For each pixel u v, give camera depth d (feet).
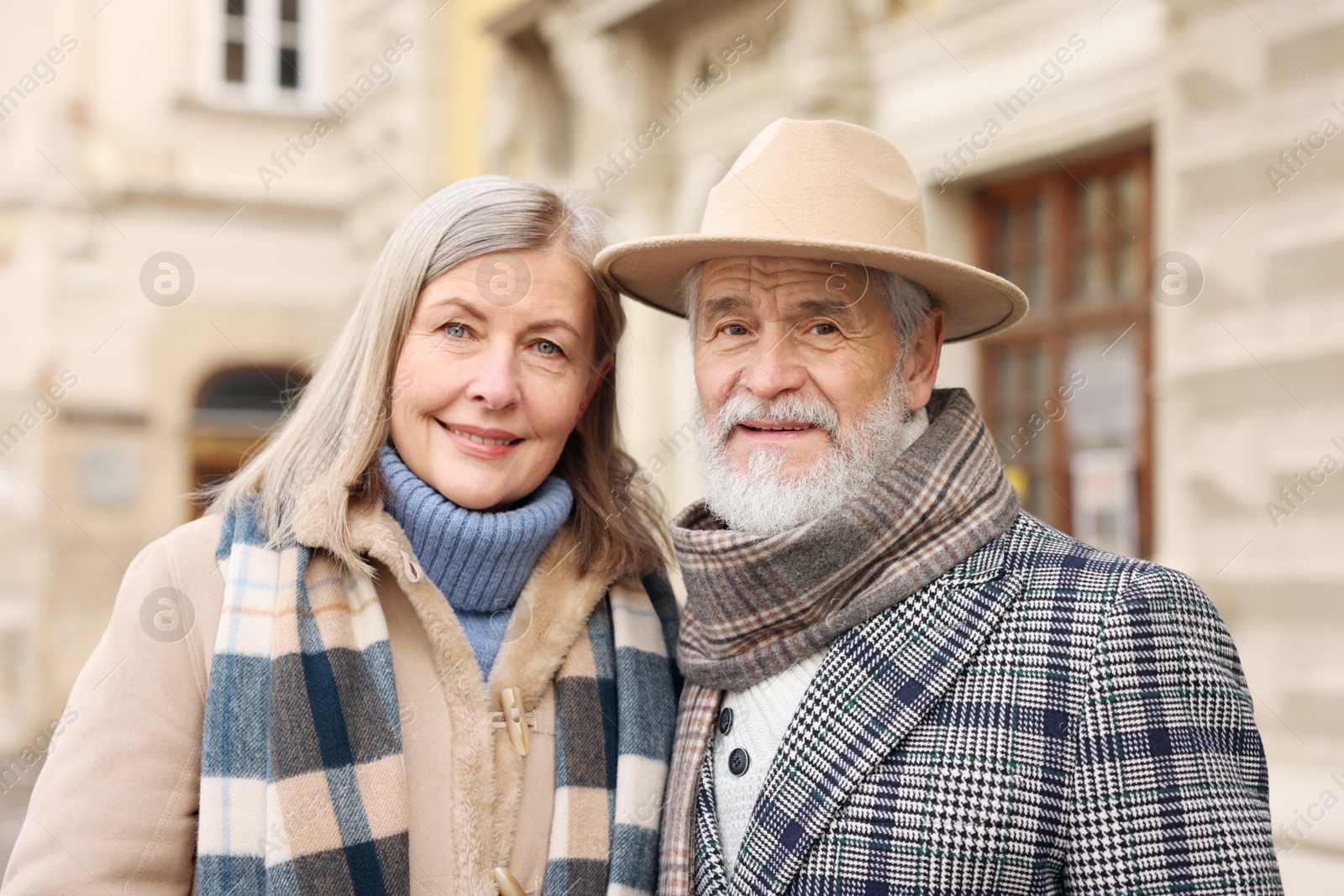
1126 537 14.87
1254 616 12.57
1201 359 13.17
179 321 23.21
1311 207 12.42
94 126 22.84
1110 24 14.34
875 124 17.52
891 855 3.98
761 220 4.72
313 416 4.73
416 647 4.57
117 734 4.20
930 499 4.37
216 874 4.02
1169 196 13.51
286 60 23.12
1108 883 3.79
